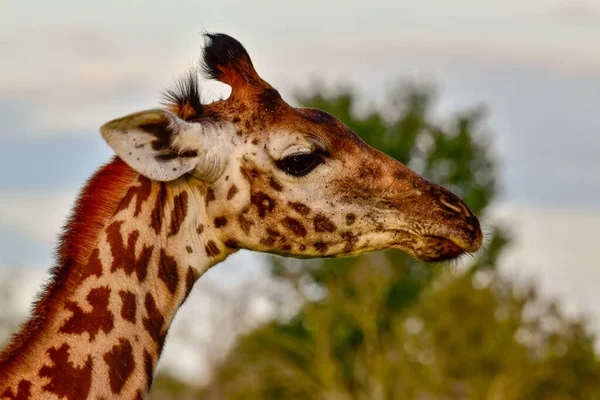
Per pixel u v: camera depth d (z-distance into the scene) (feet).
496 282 267.39
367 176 59.72
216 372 225.35
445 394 270.05
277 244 58.49
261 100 58.65
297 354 263.90
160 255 55.77
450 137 285.23
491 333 264.52
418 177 61.16
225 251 58.54
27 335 52.13
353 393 273.33
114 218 55.01
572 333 264.52
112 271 54.19
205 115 58.29
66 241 54.29
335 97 286.25
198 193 57.36
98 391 52.11
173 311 55.98
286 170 57.98
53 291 53.16
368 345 267.18
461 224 61.16
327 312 260.01
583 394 264.93
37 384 51.34
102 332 52.95
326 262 263.08
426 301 269.23
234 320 222.69
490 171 287.69
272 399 265.75
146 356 54.24
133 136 53.16
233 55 59.72
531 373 263.08
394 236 60.49
